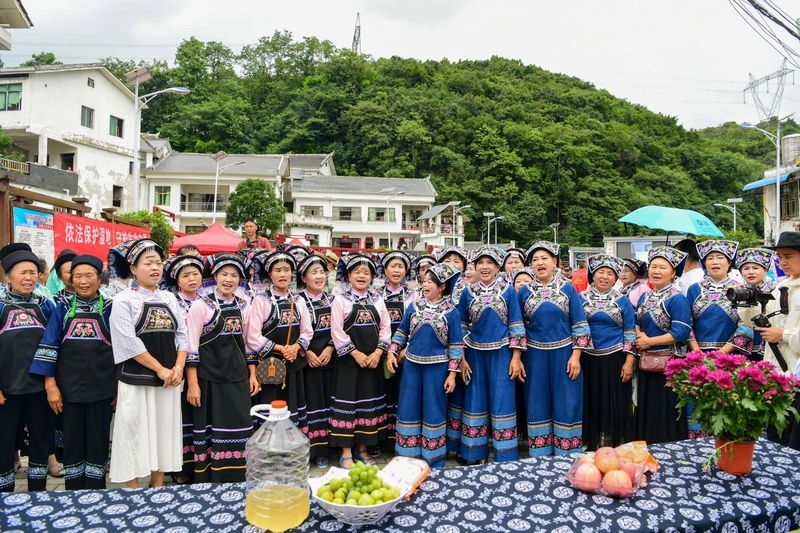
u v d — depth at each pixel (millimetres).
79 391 3021
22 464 4102
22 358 3109
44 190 15344
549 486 2020
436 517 1775
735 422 2041
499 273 4207
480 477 2096
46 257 5344
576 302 3793
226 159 31609
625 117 60062
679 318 3719
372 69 54594
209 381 3318
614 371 3943
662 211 5184
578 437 3770
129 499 1892
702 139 60219
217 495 1930
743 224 43375
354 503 1693
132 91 23172
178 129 39219
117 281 3166
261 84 51094
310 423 3957
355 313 3818
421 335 3680
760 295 3074
